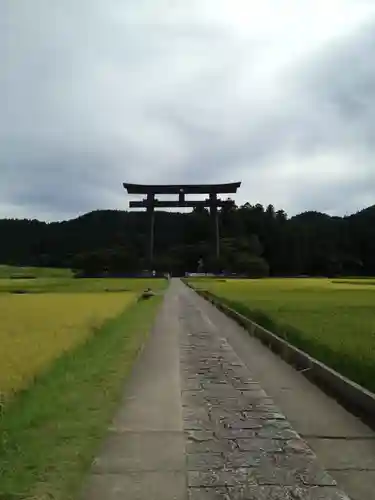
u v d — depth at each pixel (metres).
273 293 45.28
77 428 6.72
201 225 151.88
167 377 10.51
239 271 119.81
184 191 119.88
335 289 53.47
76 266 129.00
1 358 12.11
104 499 4.70
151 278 102.94
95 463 5.60
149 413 7.70
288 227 149.88
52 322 21.09
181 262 131.25
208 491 4.88
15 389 8.86
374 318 21.42
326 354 11.93
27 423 6.89
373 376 9.10
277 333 17.20
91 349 13.74
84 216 180.75
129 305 31.73
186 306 33.28
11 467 5.32
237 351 14.23
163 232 157.62
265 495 4.79
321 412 7.80
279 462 5.65
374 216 146.88
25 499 4.58
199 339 16.89
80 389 9.01
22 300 36.91
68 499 4.60
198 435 6.63
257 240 142.25
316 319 20.95
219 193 120.31
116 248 136.38
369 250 134.25
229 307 29.77
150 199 120.19
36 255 160.38
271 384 9.86
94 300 36.78
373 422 7.25
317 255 135.12
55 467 5.33
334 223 154.25
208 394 8.98
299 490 4.90
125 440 6.41
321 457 5.82
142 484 5.04
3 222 182.62
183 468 5.46
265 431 6.82
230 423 7.19
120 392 8.93
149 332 18.75
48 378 9.82
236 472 5.35
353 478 5.20
